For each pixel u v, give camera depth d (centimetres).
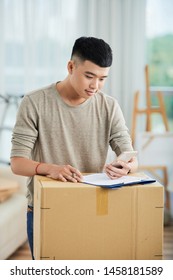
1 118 438
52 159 178
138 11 425
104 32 424
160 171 452
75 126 177
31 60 428
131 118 434
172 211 435
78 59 162
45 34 426
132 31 427
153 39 441
